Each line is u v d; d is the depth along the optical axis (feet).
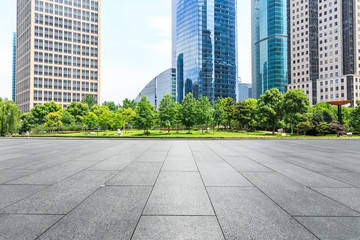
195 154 47.32
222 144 72.49
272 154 47.44
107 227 13.74
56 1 385.91
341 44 318.86
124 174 28.09
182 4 496.64
